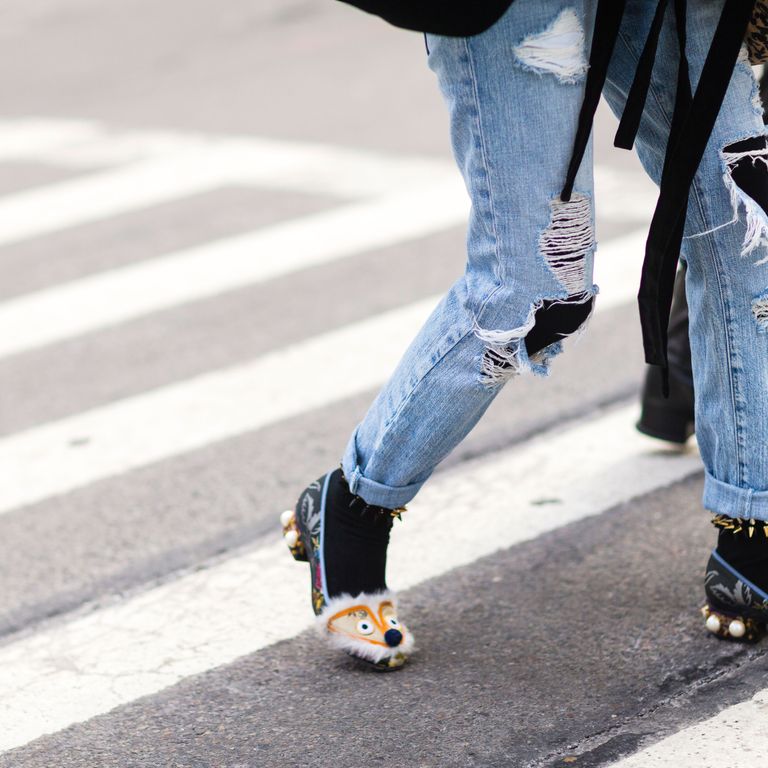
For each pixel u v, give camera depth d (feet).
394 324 48.91
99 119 82.23
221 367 46.44
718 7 23.24
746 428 25.40
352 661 27.55
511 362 23.99
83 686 27.68
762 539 25.85
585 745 23.99
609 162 65.31
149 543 34.40
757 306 24.73
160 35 102.01
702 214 24.50
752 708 24.58
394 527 33.73
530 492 35.14
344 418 41.55
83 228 62.64
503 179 22.88
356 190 64.95
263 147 72.95
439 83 23.72
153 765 24.50
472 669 26.84
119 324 51.13
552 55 22.15
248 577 31.96
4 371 47.62
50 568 33.45
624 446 37.52
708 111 22.97
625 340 45.80
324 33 97.76
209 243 59.41
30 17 112.57
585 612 28.73
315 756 24.35
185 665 28.12
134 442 41.01
